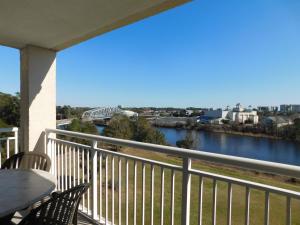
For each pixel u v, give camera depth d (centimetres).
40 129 410
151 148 209
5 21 301
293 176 123
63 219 157
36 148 405
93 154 288
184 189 184
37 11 271
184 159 184
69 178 339
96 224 286
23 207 154
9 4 254
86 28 323
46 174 225
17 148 408
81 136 309
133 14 277
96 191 289
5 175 221
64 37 361
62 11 270
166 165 201
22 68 416
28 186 190
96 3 250
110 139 259
